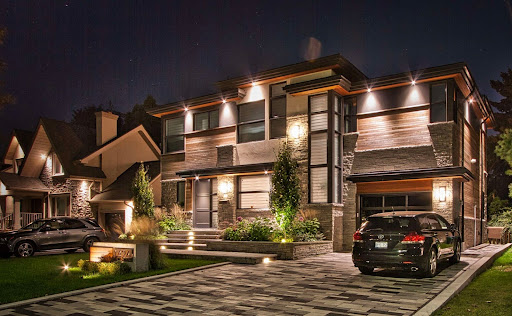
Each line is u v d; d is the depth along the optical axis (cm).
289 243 1441
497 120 3341
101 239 1981
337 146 1789
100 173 2800
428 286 923
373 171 1720
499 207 2758
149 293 894
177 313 727
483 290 864
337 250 1719
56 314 731
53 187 2812
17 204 2747
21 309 768
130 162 3034
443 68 1576
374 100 1755
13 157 3091
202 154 2202
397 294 848
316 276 1084
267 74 1961
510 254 1533
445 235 1174
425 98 1645
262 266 1281
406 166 1650
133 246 1150
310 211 1741
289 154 1705
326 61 1802
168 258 1510
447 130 1580
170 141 2378
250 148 2017
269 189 1942
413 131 1656
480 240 2100
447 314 682
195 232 2002
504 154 1002
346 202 1770
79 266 1220
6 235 1723
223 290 919
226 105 2133
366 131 1762
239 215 1997
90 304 799
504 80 3359
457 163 1623
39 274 1140
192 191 2217
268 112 1980
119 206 2659
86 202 2711
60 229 1867
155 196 2766
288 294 866
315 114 1823
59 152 2734
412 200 1638
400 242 1015
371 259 1040
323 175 1772
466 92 1817
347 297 827
